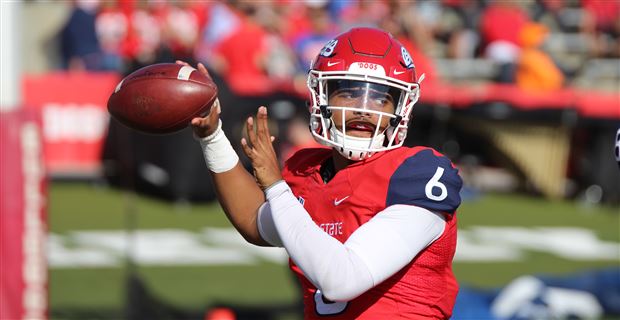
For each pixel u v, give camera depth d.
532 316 20.70
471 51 46.78
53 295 22.98
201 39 38.25
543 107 36.78
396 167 9.63
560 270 27.45
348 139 9.80
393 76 9.77
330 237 9.25
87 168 38.16
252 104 33.09
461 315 20.36
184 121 9.91
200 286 24.22
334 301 9.57
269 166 9.61
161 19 39.16
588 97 36.88
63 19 45.41
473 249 29.84
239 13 38.47
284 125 33.34
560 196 38.12
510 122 37.16
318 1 42.12
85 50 41.00
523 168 37.59
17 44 16.45
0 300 16.22
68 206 34.19
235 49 36.28
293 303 22.64
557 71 40.88
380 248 9.16
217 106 10.08
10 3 16.19
